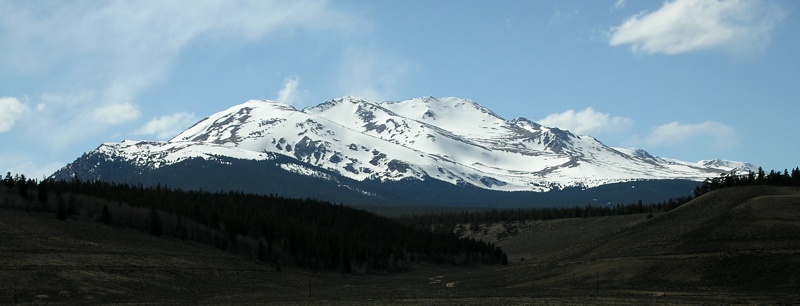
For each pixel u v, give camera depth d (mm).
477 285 174000
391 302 125500
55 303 122000
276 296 144875
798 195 177375
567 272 172625
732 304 114438
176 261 173750
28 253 150875
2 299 121812
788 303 115125
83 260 154000
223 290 156000
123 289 140250
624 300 124625
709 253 153375
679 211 192875
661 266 154625
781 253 143625
